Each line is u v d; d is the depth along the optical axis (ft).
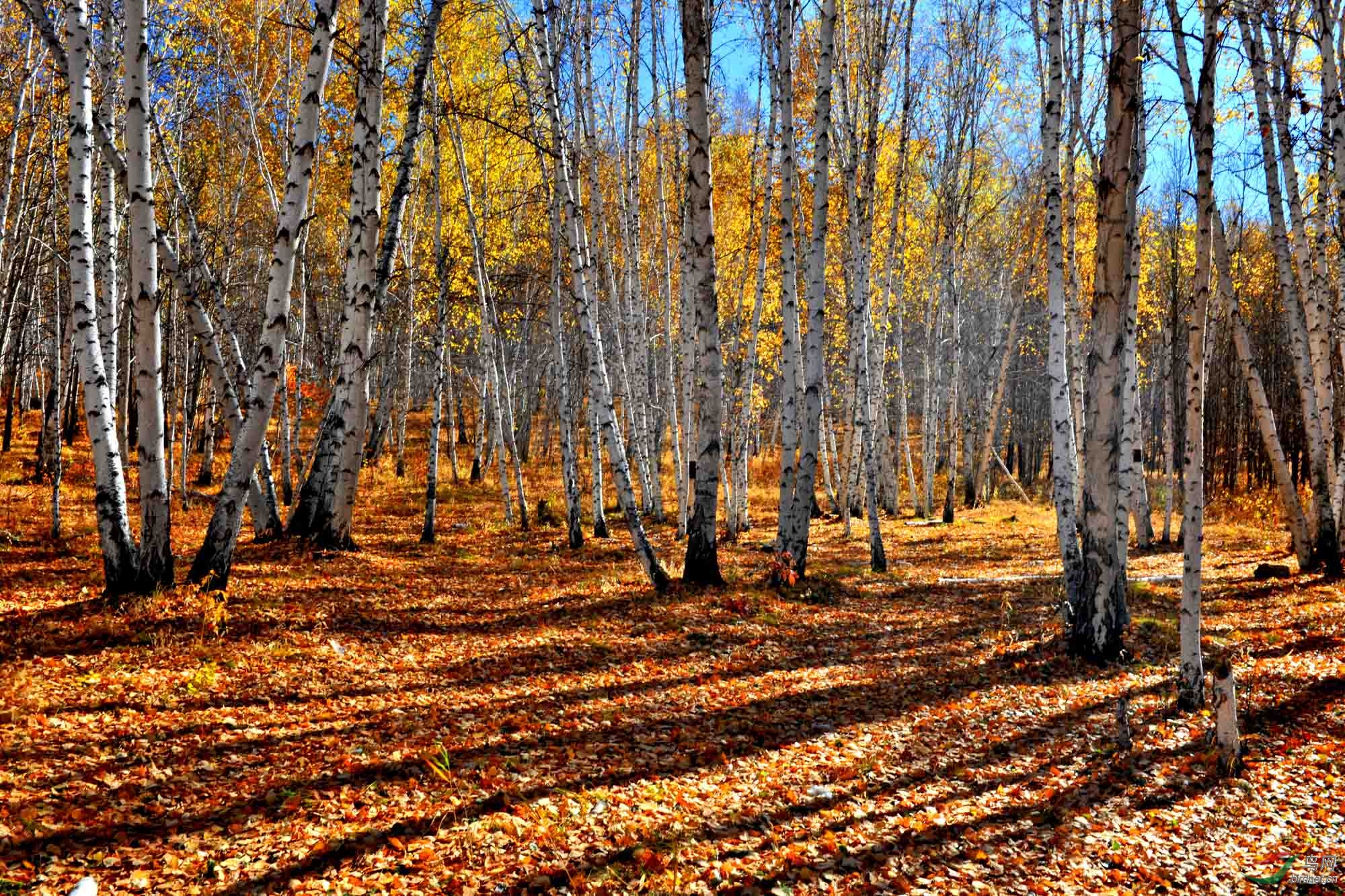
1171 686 24.93
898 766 18.99
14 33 49.08
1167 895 13.89
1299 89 36.70
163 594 25.89
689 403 60.03
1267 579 41.88
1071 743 20.56
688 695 23.34
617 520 72.43
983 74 66.80
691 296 58.90
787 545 40.55
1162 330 67.77
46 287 76.64
